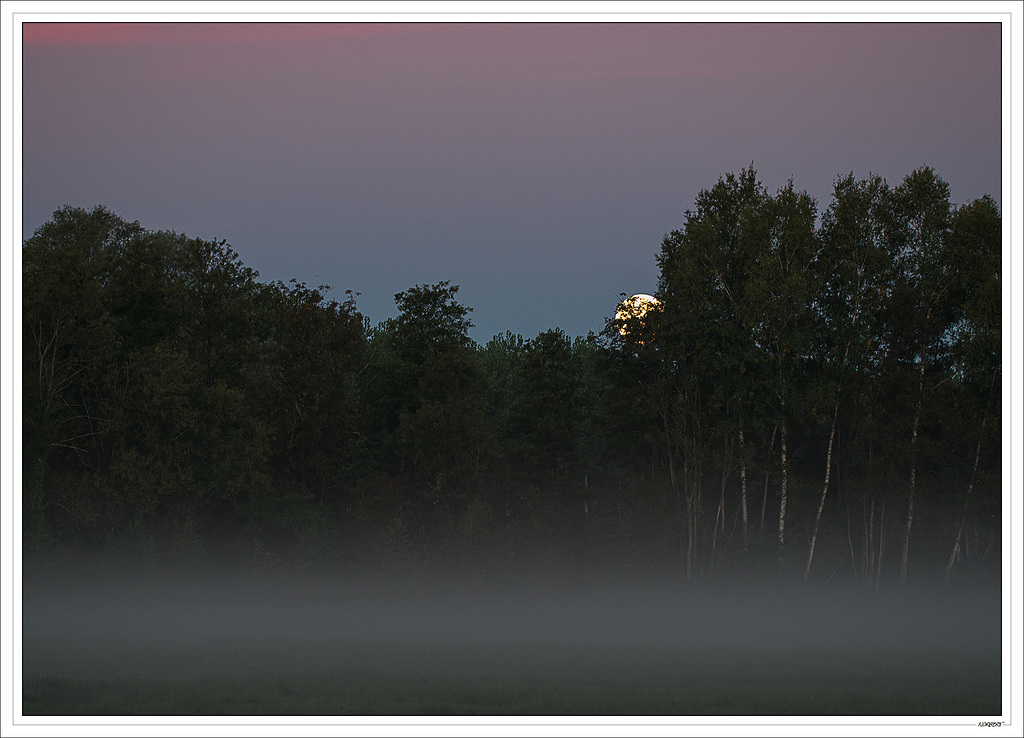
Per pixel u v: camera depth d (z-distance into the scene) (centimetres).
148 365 7244
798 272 7444
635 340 7644
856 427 7462
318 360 8125
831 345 7681
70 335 7150
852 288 7544
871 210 7619
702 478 7788
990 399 7050
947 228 7406
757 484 7644
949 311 7356
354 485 8169
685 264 7569
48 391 6819
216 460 7338
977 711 3428
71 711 3231
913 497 7325
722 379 7550
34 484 6462
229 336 8106
